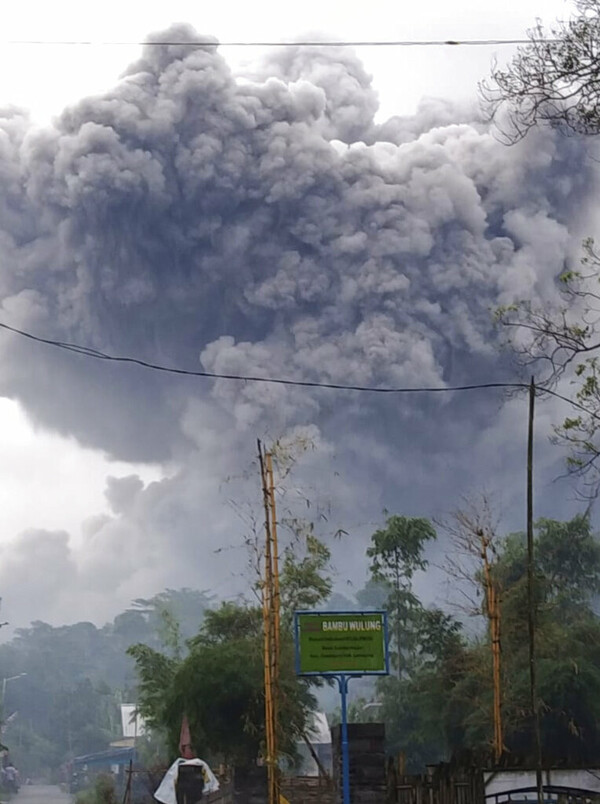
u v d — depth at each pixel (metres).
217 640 44.62
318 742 59.47
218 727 38.41
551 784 20.80
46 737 126.38
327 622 19.86
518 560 46.22
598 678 37.81
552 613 42.72
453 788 21.66
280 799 26.97
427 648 49.28
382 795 19.42
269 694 29.55
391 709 50.50
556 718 37.59
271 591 31.42
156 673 50.72
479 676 39.66
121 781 80.19
